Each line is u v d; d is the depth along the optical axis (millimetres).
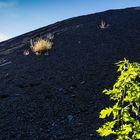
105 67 10234
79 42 13922
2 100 8711
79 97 8266
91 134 6367
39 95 8734
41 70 10992
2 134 6797
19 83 9906
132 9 20016
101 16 19094
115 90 3557
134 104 7059
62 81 9609
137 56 10742
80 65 10844
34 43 15281
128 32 13984
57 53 12883
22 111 7828
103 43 13070
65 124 6949
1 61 13828
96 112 7309
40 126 6996
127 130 3406
